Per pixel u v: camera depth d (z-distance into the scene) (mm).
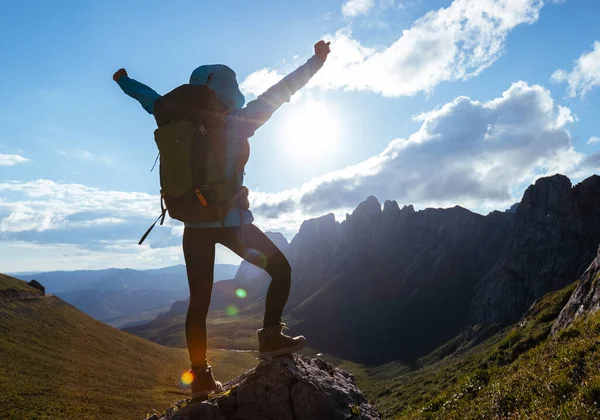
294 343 4086
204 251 3961
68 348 115750
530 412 8578
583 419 6633
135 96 4250
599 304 16375
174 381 107500
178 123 3609
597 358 8648
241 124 3695
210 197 3590
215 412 3705
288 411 3695
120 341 140000
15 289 141875
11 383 79062
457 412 13312
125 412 75625
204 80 3883
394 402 56438
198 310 4035
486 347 132875
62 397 77250
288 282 4055
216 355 144500
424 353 194750
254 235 3980
